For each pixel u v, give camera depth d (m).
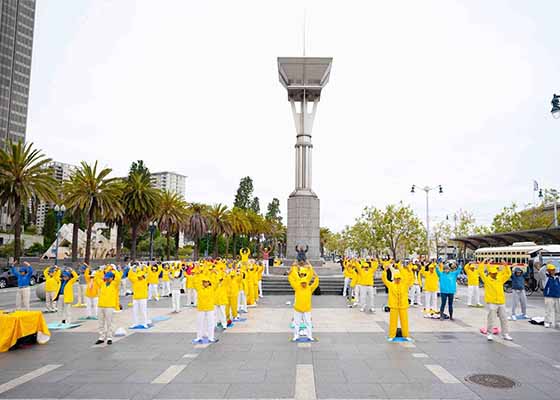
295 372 8.45
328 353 10.02
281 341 11.38
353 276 19.06
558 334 12.44
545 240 31.91
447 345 10.89
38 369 8.72
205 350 10.34
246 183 88.94
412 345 10.88
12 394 7.19
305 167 33.03
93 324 14.12
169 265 24.00
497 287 11.59
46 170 36.03
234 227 64.38
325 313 16.75
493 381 7.87
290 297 23.03
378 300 21.50
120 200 42.50
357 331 12.84
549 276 13.74
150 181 48.09
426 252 56.38
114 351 10.26
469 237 38.38
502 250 33.25
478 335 12.23
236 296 14.80
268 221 85.88
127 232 73.00
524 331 12.92
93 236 66.56
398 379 7.99
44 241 72.75
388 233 52.25
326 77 33.88
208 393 7.21
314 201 32.44
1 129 93.88
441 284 15.27
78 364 9.09
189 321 14.70
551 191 47.41
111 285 11.23
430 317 15.54
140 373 8.40
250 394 7.16
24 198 33.66
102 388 7.49
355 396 7.06
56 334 12.45
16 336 10.46
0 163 33.34
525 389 7.42
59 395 7.13
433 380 7.93
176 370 8.59
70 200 39.03
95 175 39.69
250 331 12.80
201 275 11.42
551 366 8.91
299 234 32.00
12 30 97.88
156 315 16.14
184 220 54.66
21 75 99.69
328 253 140.12
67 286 14.36
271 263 55.81
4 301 21.28
